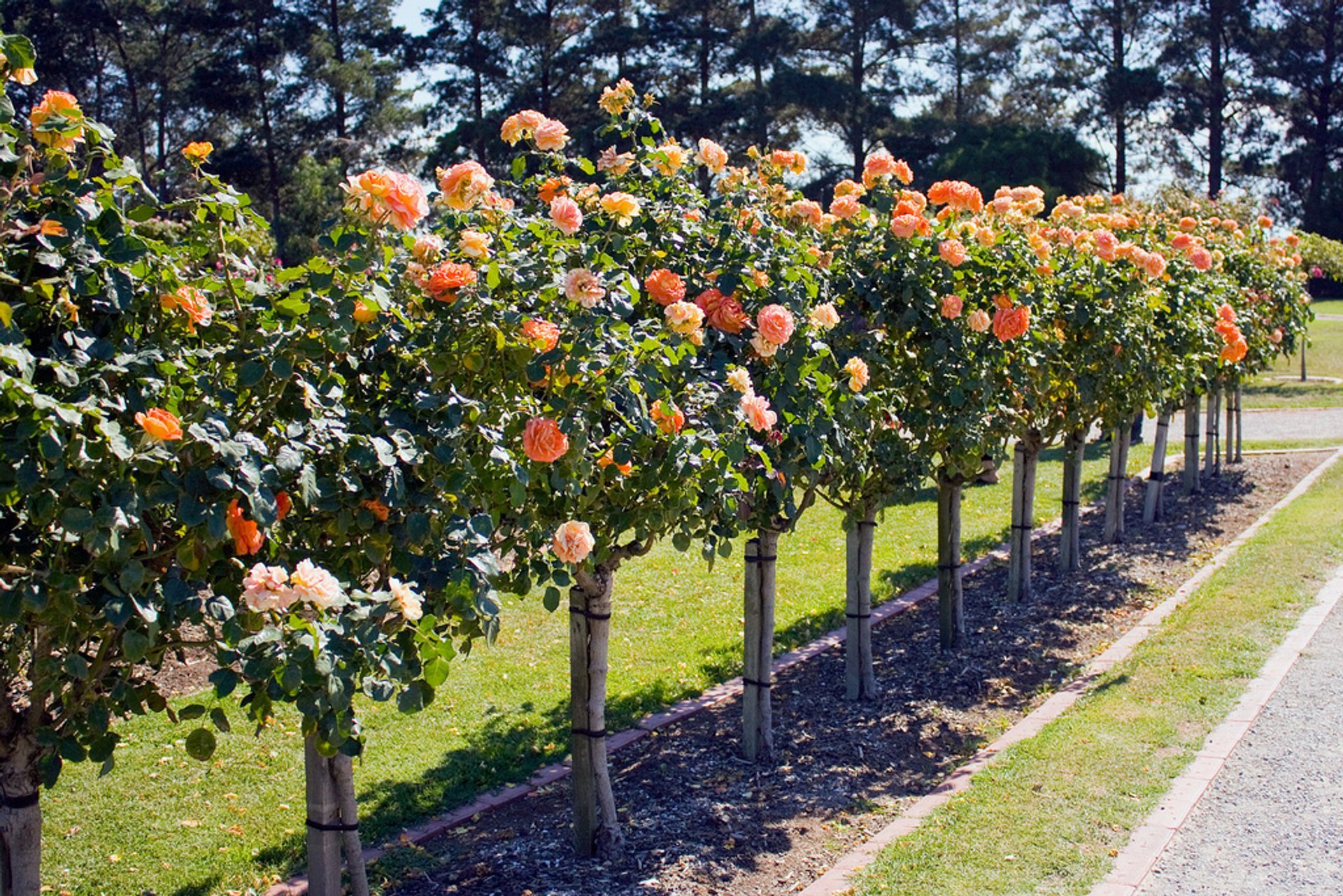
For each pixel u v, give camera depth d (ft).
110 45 118.32
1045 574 30.78
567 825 16.60
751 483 15.48
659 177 15.25
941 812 15.79
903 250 18.69
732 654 24.49
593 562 13.50
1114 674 21.39
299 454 9.24
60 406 7.84
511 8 107.24
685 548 13.94
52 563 8.55
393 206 9.89
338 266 10.06
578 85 109.70
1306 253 56.80
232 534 9.00
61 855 16.01
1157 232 30.71
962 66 123.44
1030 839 14.70
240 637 8.95
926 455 20.21
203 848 16.20
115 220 9.20
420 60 112.57
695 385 13.25
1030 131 115.44
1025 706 21.08
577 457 11.24
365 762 18.99
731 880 14.64
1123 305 24.62
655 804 17.22
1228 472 44.47
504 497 11.57
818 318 14.97
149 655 10.02
